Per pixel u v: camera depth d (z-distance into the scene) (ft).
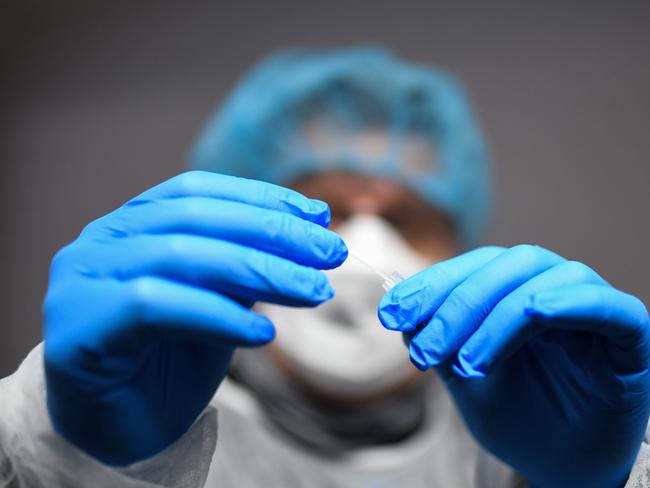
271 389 3.96
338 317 3.71
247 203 1.71
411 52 5.70
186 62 5.79
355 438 3.95
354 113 4.28
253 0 5.79
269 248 1.62
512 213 5.59
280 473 3.79
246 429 3.88
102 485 1.62
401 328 1.68
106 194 5.75
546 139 5.57
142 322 1.45
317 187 4.31
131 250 1.55
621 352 1.63
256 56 5.76
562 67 5.57
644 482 1.79
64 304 1.54
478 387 1.96
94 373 1.50
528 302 1.53
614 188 5.51
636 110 5.48
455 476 3.83
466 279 1.73
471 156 4.50
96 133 5.78
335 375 3.71
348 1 5.76
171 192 1.72
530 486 2.06
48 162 5.80
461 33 5.67
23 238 5.79
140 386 1.63
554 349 1.79
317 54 4.99
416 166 4.24
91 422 1.57
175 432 1.74
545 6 5.60
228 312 1.51
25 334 5.77
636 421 1.74
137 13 5.84
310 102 4.26
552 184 5.57
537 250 1.75
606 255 5.50
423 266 4.25
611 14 5.54
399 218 4.38
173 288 1.48
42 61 5.86
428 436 4.00
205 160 4.54
